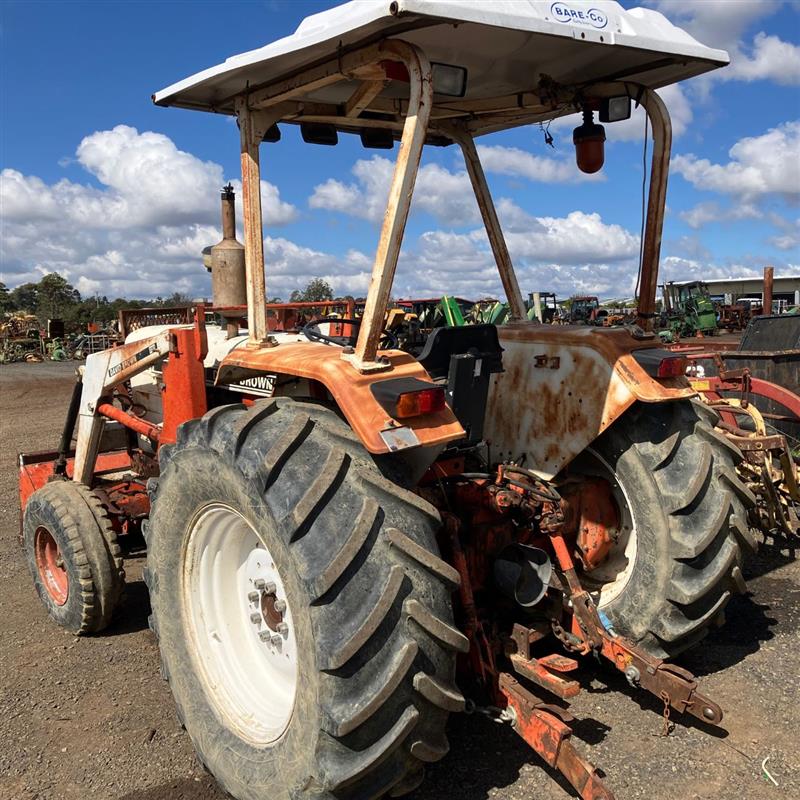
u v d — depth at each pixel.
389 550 2.14
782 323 6.94
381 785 2.13
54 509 3.87
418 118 2.21
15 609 4.30
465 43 2.64
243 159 2.96
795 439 5.72
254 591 2.76
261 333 2.90
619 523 3.18
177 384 3.83
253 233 2.89
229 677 2.77
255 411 2.47
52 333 30.36
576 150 3.32
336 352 2.52
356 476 2.23
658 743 2.74
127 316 5.25
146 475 4.80
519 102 3.38
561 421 3.10
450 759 2.70
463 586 2.56
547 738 2.33
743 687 3.12
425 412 2.24
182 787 2.66
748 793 2.46
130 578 4.73
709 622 2.99
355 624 2.06
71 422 4.70
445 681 2.13
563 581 3.09
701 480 2.85
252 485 2.29
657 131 3.14
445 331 2.72
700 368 6.32
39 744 2.93
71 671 3.54
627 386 2.88
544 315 28.05
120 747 2.91
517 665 2.62
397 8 1.96
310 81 2.60
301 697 2.20
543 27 2.25
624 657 2.79
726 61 2.81
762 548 4.82
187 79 2.90
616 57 2.85
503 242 3.81
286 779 2.27
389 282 2.28
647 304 3.25
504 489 2.87
